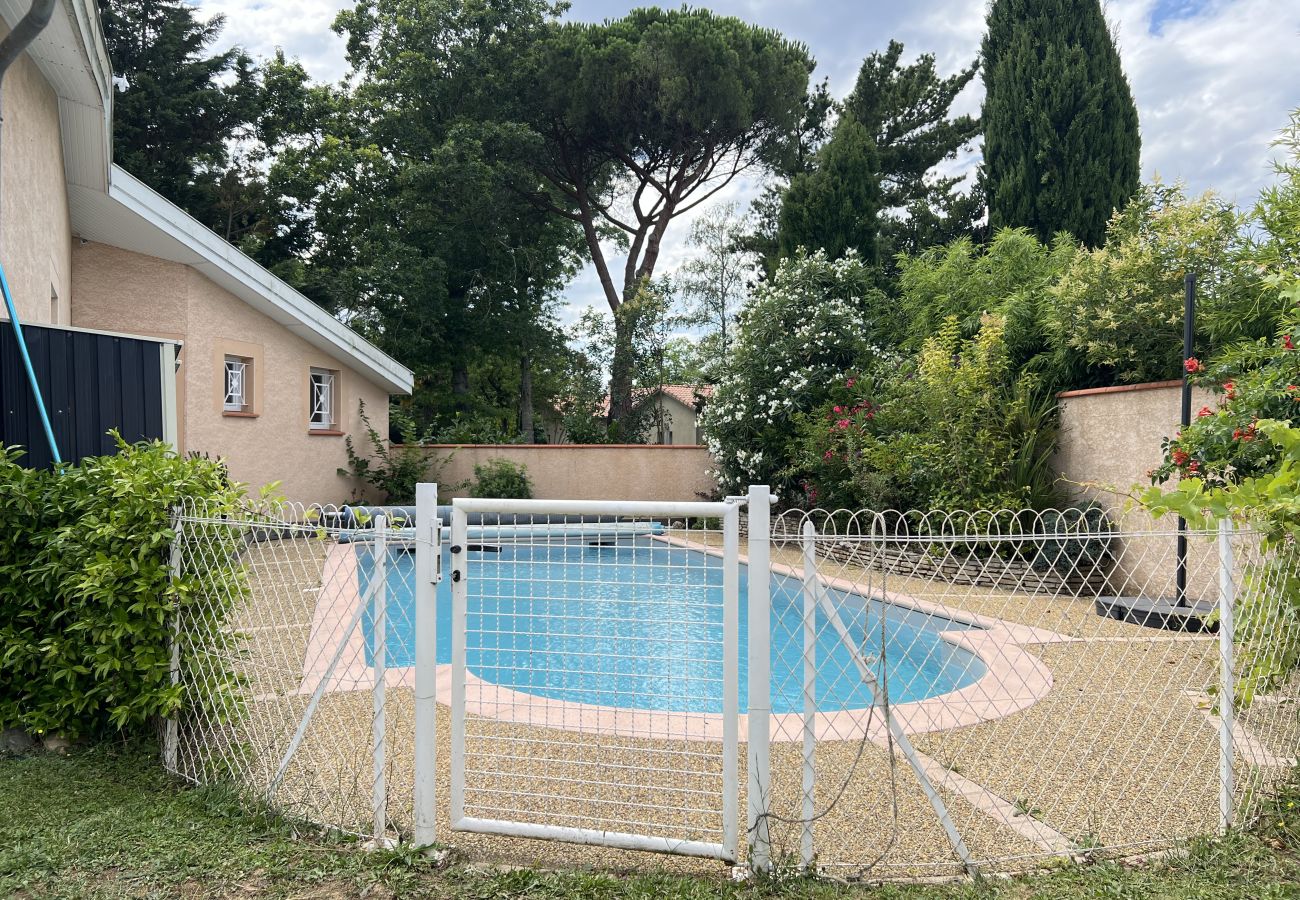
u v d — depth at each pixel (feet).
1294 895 8.40
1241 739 12.63
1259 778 10.98
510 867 9.17
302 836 9.76
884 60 75.05
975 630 19.19
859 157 53.98
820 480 36.11
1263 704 12.46
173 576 11.78
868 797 11.00
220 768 11.32
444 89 65.62
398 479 46.96
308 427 42.27
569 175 70.13
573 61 63.05
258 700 14.16
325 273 66.59
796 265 45.14
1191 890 8.52
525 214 70.23
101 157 26.86
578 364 75.05
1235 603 11.41
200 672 11.82
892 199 76.33
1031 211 51.47
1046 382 31.04
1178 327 26.89
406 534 9.81
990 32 54.49
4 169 18.78
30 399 16.26
